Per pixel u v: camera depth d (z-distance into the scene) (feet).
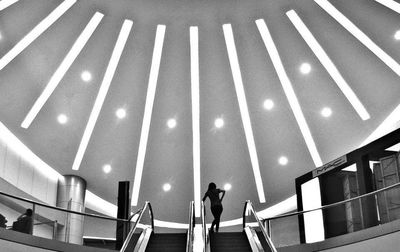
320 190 55.83
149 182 76.64
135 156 73.05
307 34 61.46
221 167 75.61
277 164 73.97
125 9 60.23
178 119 70.59
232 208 80.43
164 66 65.77
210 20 62.34
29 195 65.05
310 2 59.00
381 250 41.70
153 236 46.47
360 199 45.65
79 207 71.72
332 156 69.72
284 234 49.11
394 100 61.67
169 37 63.62
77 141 68.44
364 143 66.69
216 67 66.23
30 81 60.29
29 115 62.39
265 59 64.80
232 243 44.19
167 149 73.46
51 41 59.26
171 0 59.93
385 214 43.57
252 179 76.74
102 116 67.87
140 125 70.08
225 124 71.10
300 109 67.41
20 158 63.98
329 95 65.00
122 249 38.50
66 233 43.78
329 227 47.11
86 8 58.70
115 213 82.28
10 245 38.83
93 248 43.52
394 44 58.39
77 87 64.13
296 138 70.23
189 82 67.31
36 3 55.21
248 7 60.85
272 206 80.79
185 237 46.14
